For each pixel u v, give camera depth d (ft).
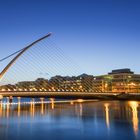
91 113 228.43
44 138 111.96
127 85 638.12
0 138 112.27
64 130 133.49
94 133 122.52
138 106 300.40
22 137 114.52
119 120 168.04
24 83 624.59
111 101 443.73
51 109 294.05
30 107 342.64
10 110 284.20
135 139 106.73
